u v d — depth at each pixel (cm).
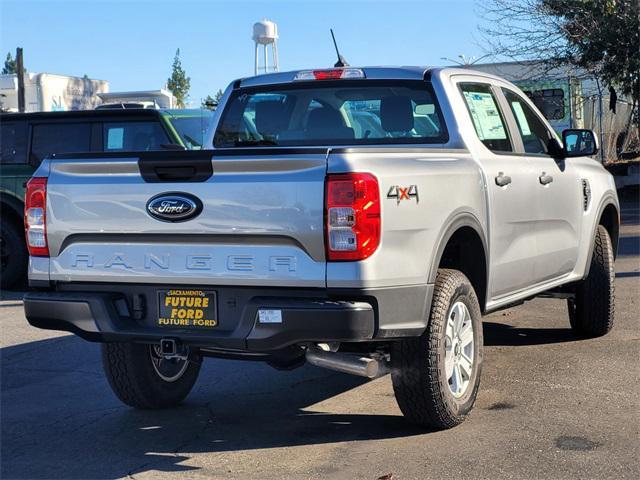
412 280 458
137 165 471
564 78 2325
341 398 587
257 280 445
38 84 3719
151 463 470
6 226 1102
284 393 605
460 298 504
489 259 549
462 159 529
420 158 481
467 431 501
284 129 612
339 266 431
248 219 445
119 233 476
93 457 482
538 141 675
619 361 653
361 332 430
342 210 429
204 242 457
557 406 544
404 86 575
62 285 497
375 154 451
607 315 721
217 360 709
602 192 737
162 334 464
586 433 491
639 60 2150
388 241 442
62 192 490
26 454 489
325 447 486
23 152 1093
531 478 428
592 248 716
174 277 463
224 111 638
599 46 2162
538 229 623
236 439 507
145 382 554
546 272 643
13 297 1070
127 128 1048
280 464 461
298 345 462
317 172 434
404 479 432
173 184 461
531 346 713
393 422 526
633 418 516
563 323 803
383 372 483
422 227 466
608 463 445
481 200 534
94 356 742
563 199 662
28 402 599
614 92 2309
